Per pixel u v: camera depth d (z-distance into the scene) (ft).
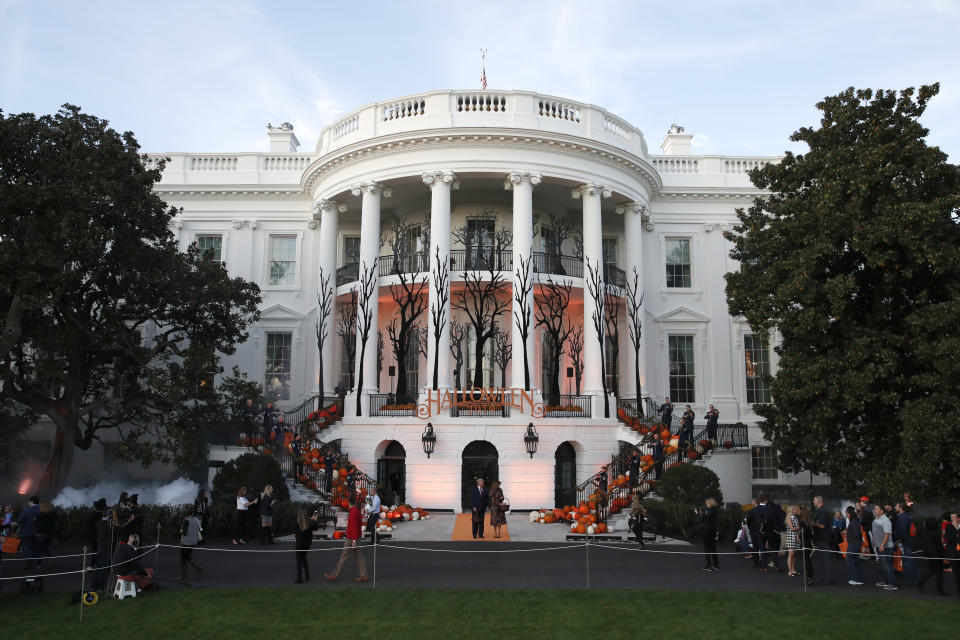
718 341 106.63
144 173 70.79
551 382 94.79
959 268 56.29
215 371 74.18
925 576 41.55
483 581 43.70
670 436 83.46
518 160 89.66
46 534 42.83
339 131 100.27
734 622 34.45
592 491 81.10
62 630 33.06
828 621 34.68
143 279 72.23
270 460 71.41
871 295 63.46
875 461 60.29
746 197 109.50
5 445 82.79
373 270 90.99
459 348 90.94
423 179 89.71
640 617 35.24
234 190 108.27
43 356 72.28
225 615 35.27
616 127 99.60
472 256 97.55
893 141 61.26
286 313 106.11
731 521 61.05
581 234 105.60
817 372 60.54
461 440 81.97
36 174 63.57
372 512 59.36
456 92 91.35
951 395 54.24
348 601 37.93
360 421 84.74
